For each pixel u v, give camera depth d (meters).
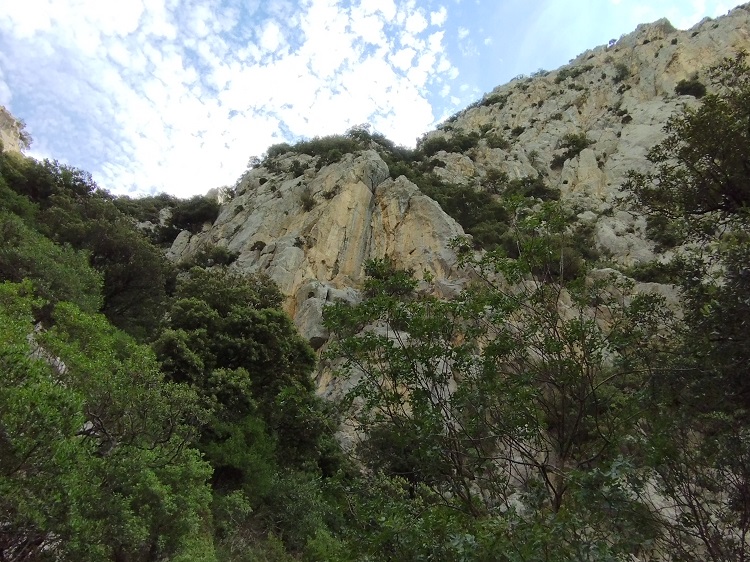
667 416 6.68
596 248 49.56
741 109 10.42
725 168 10.40
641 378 7.62
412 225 51.00
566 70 103.94
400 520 6.61
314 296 42.25
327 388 24.91
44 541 7.05
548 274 8.45
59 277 20.73
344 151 73.31
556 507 6.51
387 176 62.38
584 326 7.74
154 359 13.39
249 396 19.77
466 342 8.22
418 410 7.50
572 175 69.38
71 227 31.20
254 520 16.27
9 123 57.06
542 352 7.62
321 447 21.16
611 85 88.69
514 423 7.23
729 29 80.25
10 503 6.39
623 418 7.18
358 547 7.01
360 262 50.47
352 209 54.88
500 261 8.59
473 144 82.25
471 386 7.61
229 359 22.28
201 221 70.31
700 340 7.41
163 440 11.58
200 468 12.35
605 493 5.59
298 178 64.69
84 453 8.31
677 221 10.09
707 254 9.07
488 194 63.44
